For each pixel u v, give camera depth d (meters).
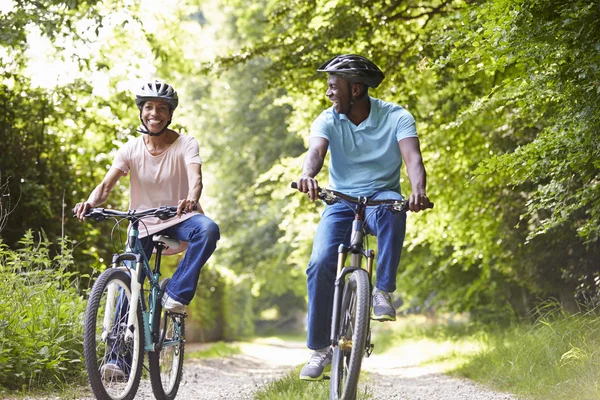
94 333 5.04
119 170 5.89
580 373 6.90
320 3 12.52
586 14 6.36
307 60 12.65
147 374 7.99
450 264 16.62
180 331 6.18
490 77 11.58
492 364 9.34
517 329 12.37
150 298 5.70
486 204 13.56
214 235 5.71
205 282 23.64
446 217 14.72
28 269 7.75
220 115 28.14
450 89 12.95
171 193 5.91
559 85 7.19
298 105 15.97
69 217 11.55
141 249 5.66
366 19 12.43
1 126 10.98
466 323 20.00
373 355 19.14
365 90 5.06
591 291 11.20
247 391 7.68
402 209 4.77
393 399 7.02
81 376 7.18
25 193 10.69
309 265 5.02
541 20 6.63
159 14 15.57
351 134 5.13
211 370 11.59
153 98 5.71
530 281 13.62
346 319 4.76
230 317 26.72
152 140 5.89
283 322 50.06
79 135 12.40
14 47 11.15
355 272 4.74
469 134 13.17
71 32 11.92
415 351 16.95
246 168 27.64
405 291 20.08
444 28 10.16
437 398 7.11
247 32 24.66
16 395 6.33
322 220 5.14
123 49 14.51
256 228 27.66
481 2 9.30
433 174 14.27
